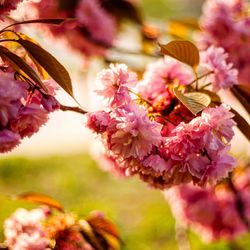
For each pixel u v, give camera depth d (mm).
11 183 4328
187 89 1522
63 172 4539
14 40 1455
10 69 1428
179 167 1438
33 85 1418
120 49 2043
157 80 1532
